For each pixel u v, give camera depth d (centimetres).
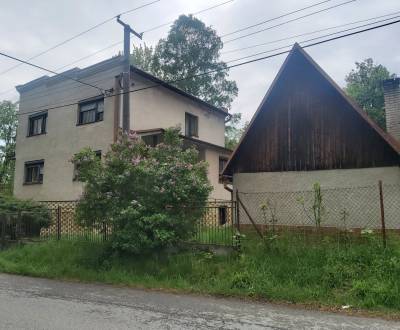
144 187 1003
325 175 1294
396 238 868
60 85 2142
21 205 1529
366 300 661
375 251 800
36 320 575
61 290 815
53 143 2134
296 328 545
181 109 2230
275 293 723
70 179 2012
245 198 1410
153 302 699
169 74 3388
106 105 1894
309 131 1340
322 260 809
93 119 1972
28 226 1380
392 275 718
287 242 904
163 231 942
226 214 1061
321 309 652
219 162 2250
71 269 993
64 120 2094
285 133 1379
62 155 2072
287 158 1365
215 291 773
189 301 708
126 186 1024
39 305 675
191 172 1044
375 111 3139
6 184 3544
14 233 1387
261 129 1421
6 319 582
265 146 1405
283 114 1392
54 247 1180
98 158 1094
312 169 1318
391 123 1797
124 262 983
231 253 923
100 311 632
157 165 1023
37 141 2233
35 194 2183
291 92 1391
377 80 3216
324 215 1266
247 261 860
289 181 1350
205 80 3353
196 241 999
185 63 3362
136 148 1089
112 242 1005
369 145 1238
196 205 1013
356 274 754
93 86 1919
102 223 1058
